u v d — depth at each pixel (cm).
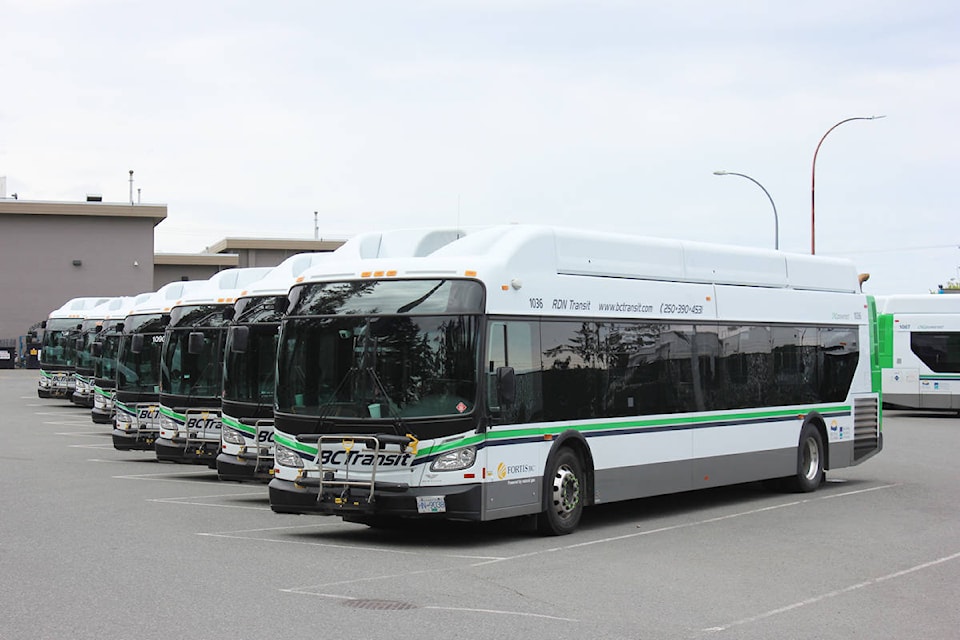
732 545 1215
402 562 1081
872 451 1927
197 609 839
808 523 1401
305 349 1214
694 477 1502
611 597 919
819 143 3472
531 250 1259
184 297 1839
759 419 1641
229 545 1174
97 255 7050
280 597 891
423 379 1157
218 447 1741
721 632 800
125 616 812
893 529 1347
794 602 912
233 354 1577
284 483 1209
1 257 6894
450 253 1246
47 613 821
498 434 1177
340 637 757
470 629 789
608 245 1389
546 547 1192
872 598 934
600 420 1338
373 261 1223
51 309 6981
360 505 1153
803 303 1767
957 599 934
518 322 1221
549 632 786
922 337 3681
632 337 1406
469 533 1298
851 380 1870
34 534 1230
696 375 1520
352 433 1166
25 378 5862
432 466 1142
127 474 1928
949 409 3666
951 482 1900
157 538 1213
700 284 1555
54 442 2548
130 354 2036
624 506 1593
